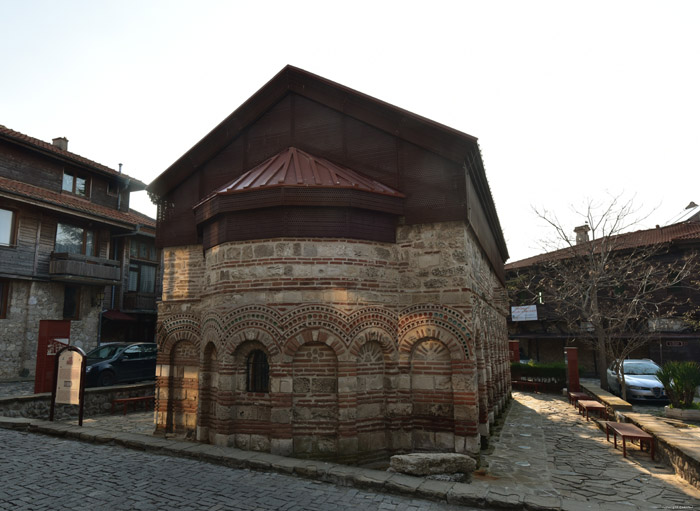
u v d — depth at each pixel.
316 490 6.18
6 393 15.77
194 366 10.51
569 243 21.48
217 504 5.60
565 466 8.41
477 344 9.79
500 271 18.23
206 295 9.56
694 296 24.77
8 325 20.00
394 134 9.52
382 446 8.44
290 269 8.45
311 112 10.56
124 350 17.61
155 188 11.62
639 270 23.97
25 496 5.73
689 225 29.12
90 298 23.86
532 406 16.45
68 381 9.72
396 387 8.70
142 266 29.03
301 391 8.20
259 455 7.33
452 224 8.89
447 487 6.01
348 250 8.58
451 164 9.01
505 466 8.16
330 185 8.46
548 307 31.02
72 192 24.42
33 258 21.08
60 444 8.29
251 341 8.62
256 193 8.63
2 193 18.91
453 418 8.36
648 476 7.78
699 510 6.13
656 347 25.17
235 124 11.11
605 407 12.95
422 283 8.92
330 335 8.21
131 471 6.82
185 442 8.08
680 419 12.88
